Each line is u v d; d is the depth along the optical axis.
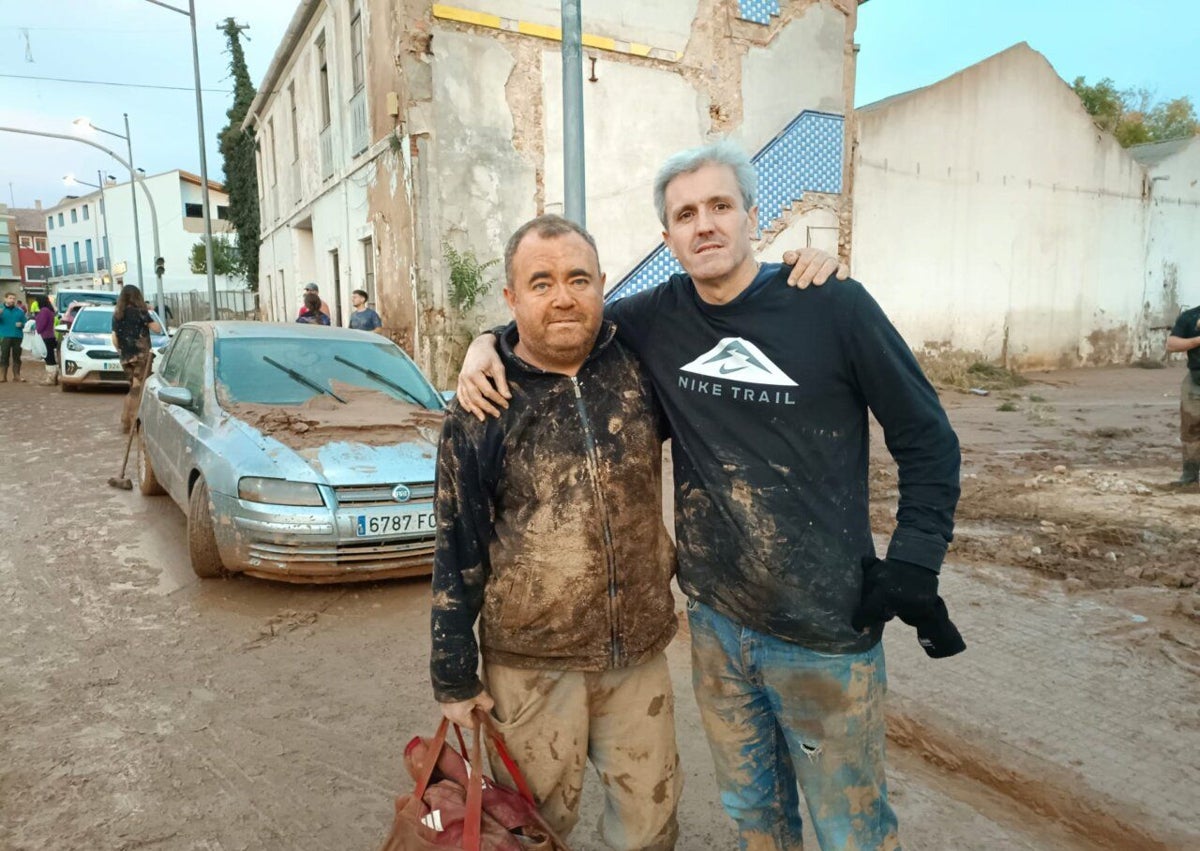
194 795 2.75
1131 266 20.86
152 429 6.36
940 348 17.89
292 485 4.38
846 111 13.98
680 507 1.89
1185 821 2.48
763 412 1.71
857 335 1.65
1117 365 21.06
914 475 1.67
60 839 2.50
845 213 14.23
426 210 10.43
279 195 20.45
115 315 10.04
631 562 1.84
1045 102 18.59
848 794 1.82
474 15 10.47
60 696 3.43
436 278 10.54
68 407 12.67
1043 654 3.66
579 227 1.77
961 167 17.59
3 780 2.80
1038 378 17.95
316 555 4.36
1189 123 39.88
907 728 3.10
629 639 1.86
